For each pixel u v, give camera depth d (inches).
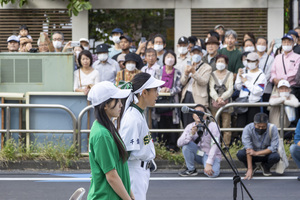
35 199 401.4
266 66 585.6
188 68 547.8
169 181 465.1
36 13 759.7
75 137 531.8
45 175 489.1
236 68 590.9
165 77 557.0
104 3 757.3
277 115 545.0
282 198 405.4
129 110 271.3
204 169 480.4
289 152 526.3
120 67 591.5
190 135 482.0
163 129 533.3
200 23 762.2
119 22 855.7
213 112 562.3
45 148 527.2
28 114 541.0
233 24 762.2
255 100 547.8
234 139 565.9
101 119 222.8
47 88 557.0
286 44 567.8
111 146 220.1
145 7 757.3
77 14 729.6
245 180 470.0
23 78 557.3
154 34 653.9
